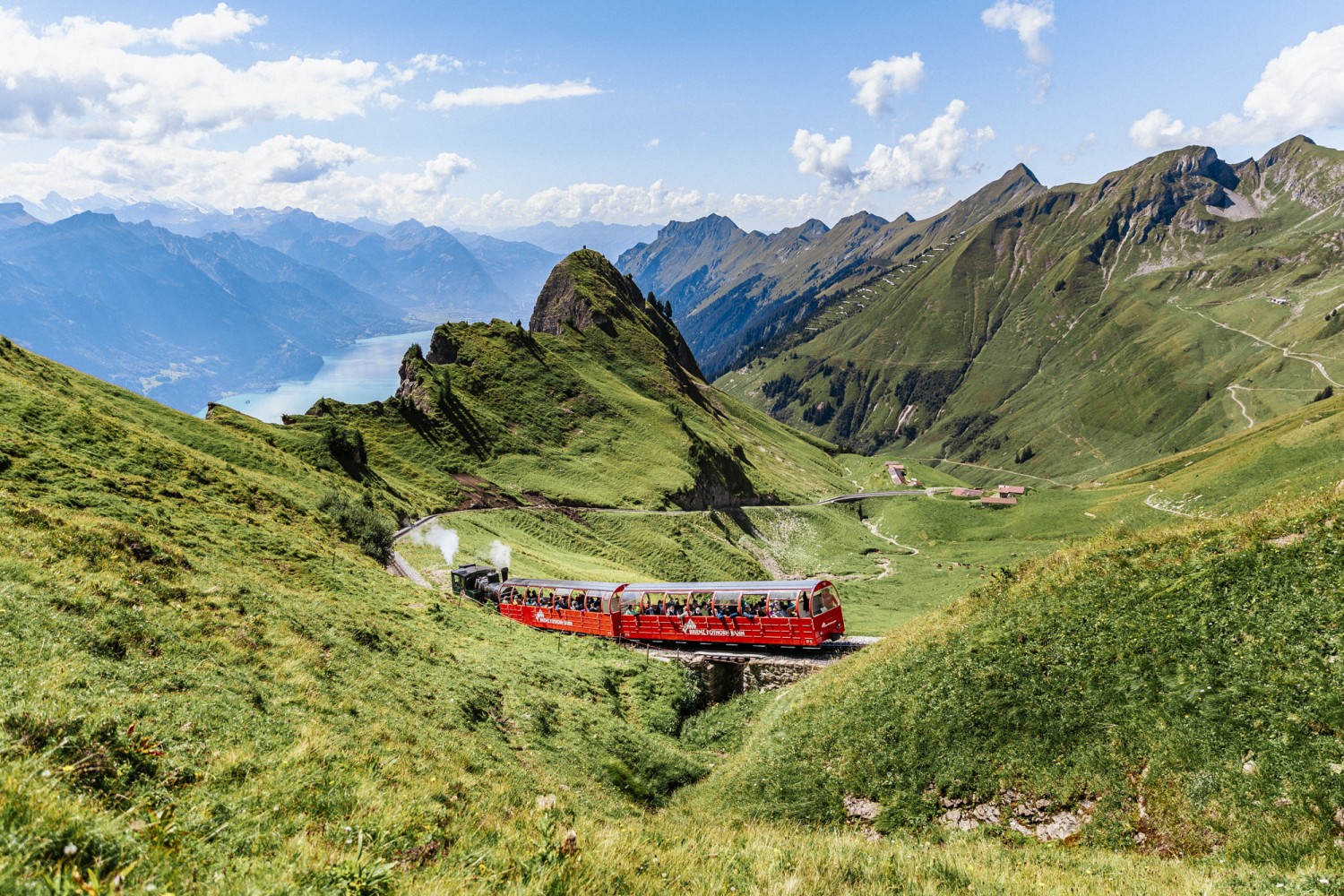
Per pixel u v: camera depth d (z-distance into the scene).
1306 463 135.62
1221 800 15.82
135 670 15.92
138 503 41.34
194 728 13.76
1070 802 18.62
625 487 160.00
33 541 21.92
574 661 42.50
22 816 6.49
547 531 128.75
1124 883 11.88
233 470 66.69
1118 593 23.67
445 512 120.19
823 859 11.99
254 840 8.98
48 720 10.26
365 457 123.44
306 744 14.62
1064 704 21.00
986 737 21.86
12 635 14.99
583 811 19.52
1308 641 17.72
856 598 118.25
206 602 24.00
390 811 11.61
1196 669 19.03
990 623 26.39
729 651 46.25
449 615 44.12
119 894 5.81
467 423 162.25
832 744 25.83
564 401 189.25
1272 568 20.58
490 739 24.61
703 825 20.73
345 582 41.94
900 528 195.38
